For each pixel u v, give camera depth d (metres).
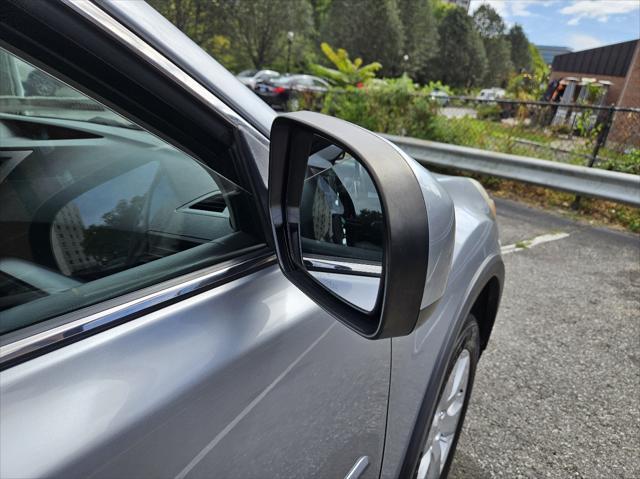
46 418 0.57
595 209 5.33
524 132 6.55
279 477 0.88
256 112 0.91
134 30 0.74
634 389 2.37
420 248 0.64
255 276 0.87
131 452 0.61
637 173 5.34
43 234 0.70
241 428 0.77
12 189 0.72
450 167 6.54
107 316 0.68
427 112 7.59
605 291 3.41
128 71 0.74
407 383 1.29
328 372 0.96
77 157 0.79
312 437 0.95
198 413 0.70
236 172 0.88
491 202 2.12
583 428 2.11
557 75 25.81
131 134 0.82
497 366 2.52
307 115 0.76
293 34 34.06
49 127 0.77
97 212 0.76
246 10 28.19
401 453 1.35
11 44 0.66
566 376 2.45
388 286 0.64
